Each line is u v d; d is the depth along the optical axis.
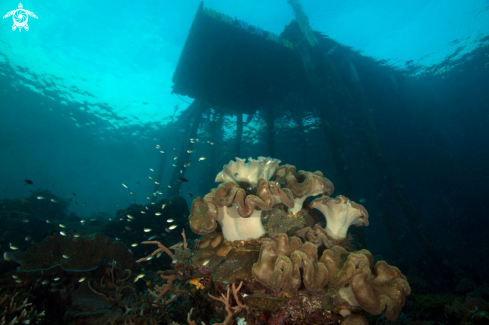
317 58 13.06
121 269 5.28
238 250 2.65
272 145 14.61
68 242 5.12
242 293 2.50
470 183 20.06
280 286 1.99
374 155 12.05
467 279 8.99
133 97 28.44
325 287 2.33
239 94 14.82
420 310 4.97
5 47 21.77
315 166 24.50
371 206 22.05
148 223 9.57
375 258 8.42
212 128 23.31
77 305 4.31
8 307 3.72
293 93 16.08
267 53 12.38
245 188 3.03
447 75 19.84
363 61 15.30
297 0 13.65
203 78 13.37
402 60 20.22
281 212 3.12
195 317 3.16
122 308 4.24
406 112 18.14
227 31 11.05
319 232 2.66
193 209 2.81
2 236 9.42
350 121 18.77
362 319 2.25
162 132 33.56
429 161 19.47
